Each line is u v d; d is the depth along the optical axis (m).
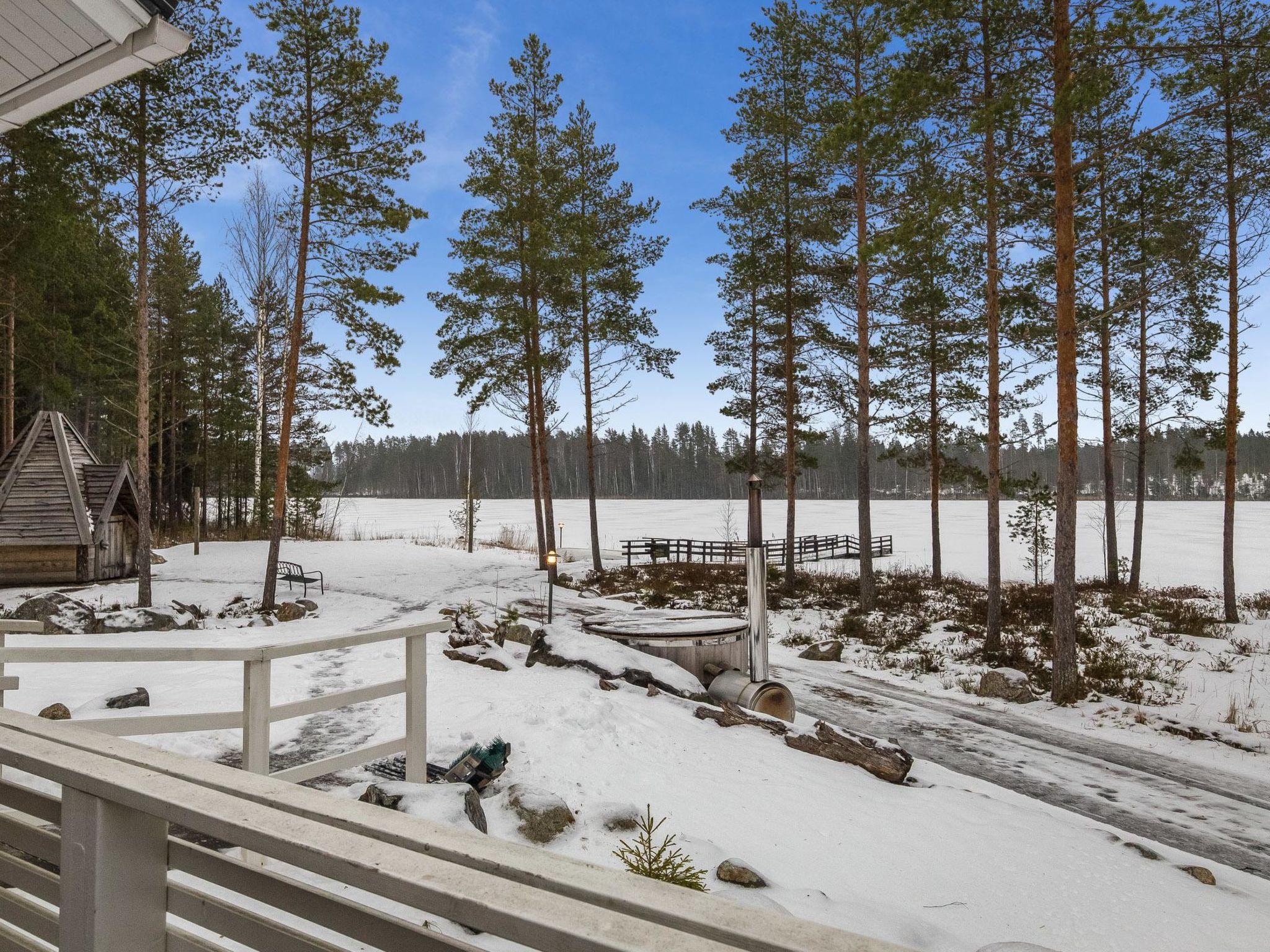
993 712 12.50
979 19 14.31
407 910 3.42
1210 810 8.40
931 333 25.00
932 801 7.23
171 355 36.16
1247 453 148.88
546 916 0.77
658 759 7.05
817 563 36.81
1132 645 17.12
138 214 16.80
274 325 31.61
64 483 20.69
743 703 9.95
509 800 5.14
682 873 4.41
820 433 25.38
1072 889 5.38
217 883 1.16
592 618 12.95
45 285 24.70
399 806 3.78
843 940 0.71
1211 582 29.23
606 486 157.38
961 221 13.59
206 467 39.62
